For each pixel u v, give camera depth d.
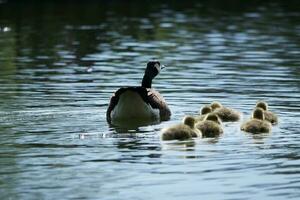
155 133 16.75
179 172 13.58
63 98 20.95
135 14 45.56
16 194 12.38
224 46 33.03
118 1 51.88
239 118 18.58
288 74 25.66
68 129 16.95
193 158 14.45
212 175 13.43
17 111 18.92
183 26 40.19
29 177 13.27
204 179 13.21
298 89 22.67
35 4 49.72
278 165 14.03
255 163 14.13
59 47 32.72
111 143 15.64
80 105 19.97
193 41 34.66
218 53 30.89
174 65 27.72
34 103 20.12
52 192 12.47
